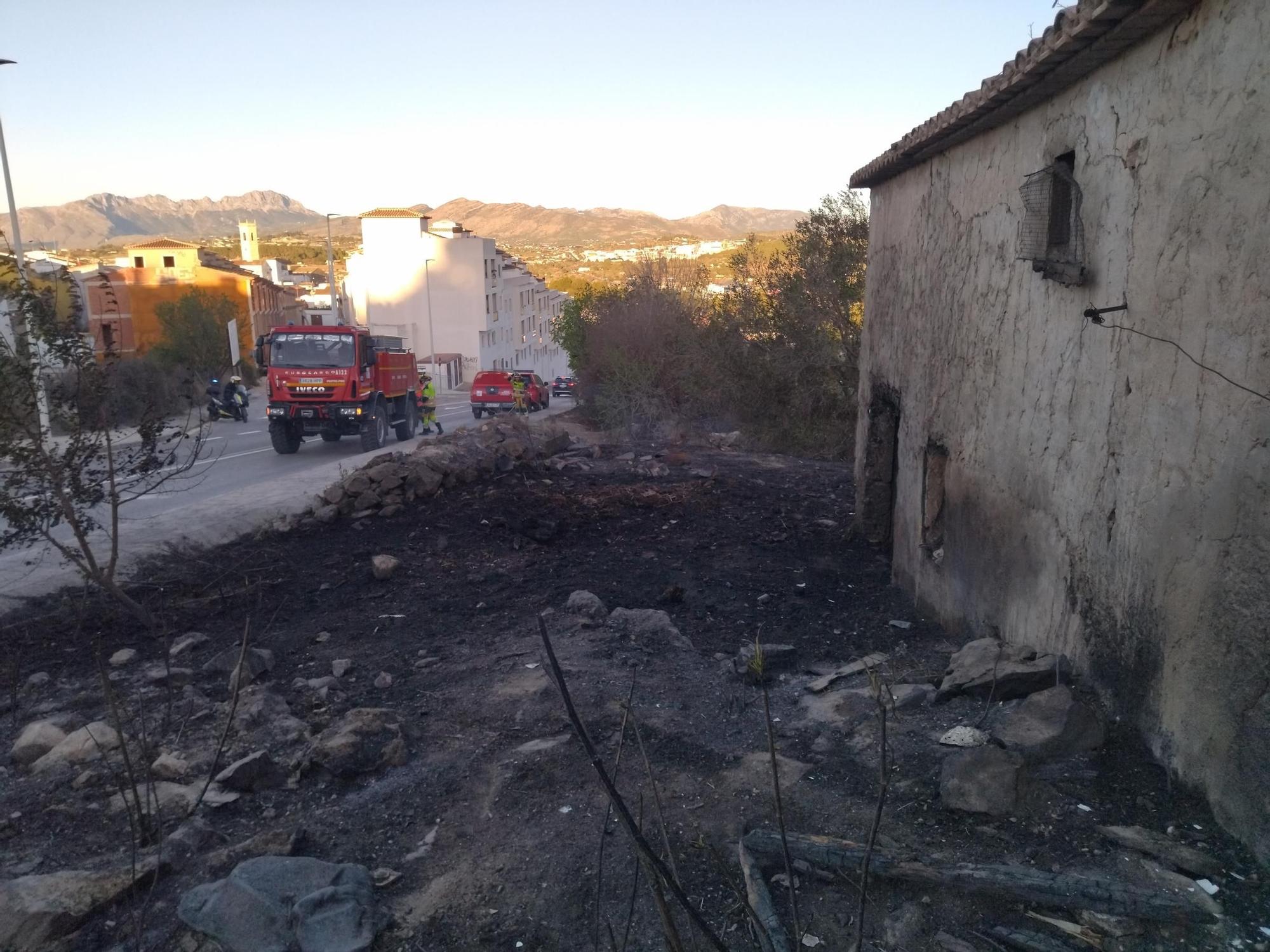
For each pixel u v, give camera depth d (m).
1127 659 4.09
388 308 67.31
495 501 11.04
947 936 2.91
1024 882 3.02
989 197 6.04
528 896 3.27
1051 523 4.98
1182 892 2.97
